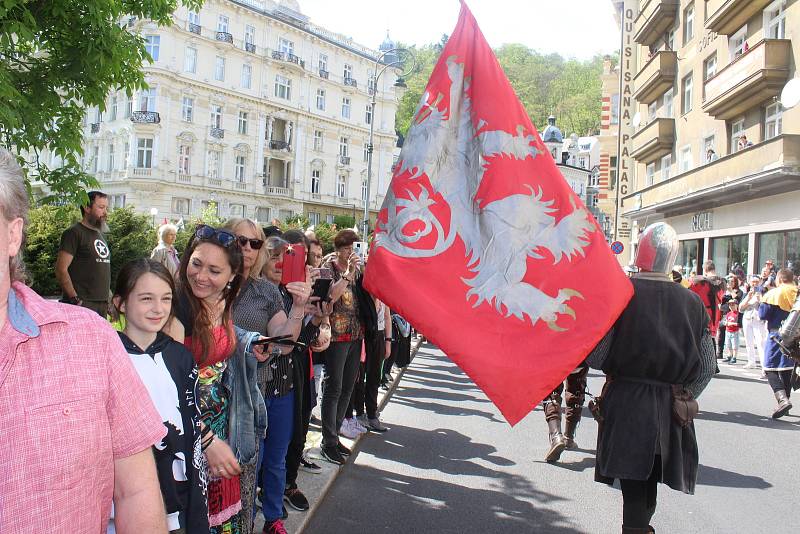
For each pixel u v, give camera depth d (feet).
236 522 10.29
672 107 89.04
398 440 22.22
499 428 24.47
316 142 187.62
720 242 75.87
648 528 10.99
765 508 16.39
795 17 57.98
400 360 31.89
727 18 67.36
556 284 10.93
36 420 4.57
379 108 205.46
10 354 4.58
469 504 16.17
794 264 59.47
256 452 10.99
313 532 14.11
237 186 167.02
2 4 15.56
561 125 314.76
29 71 18.29
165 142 151.12
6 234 4.62
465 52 12.26
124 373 5.17
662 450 10.73
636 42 101.35
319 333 14.71
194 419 8.09
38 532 4.52
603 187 133.59
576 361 10.37
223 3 159.53
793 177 54.95
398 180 11.65
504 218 11.24
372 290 11.07
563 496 16.98
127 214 64.90
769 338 27.14
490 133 11.62
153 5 20.75
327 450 18.76
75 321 4.98
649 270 11.53
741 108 66.80
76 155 19.36
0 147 4.83
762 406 29.66
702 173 72.13
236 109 165.68
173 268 18.37
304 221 109.60
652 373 11.00
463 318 10.72
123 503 5.28
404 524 14.71
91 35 18.04
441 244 11.31
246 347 10.52
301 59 179.83
